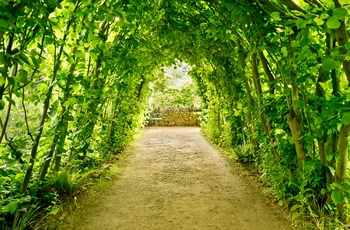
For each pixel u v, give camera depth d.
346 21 2.60
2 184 2.73
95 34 3.19
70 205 3.34
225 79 6.00
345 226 2.61
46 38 2.42
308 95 2.92
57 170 3.80
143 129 13.30
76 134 3.79
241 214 3.20
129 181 4.54
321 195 3.01
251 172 4.93
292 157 3.51
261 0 2.70
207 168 5.45
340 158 2.70
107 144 6.20
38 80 2.80
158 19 4.94
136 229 2.85
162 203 3.57
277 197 3.40
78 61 3.41
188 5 4.11
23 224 2.54
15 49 2.38
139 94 9.58
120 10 2.78
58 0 2.50
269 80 3.77
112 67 4.35
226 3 2.77
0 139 2.54
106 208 3.38
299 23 2.12
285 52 2.71
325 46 2.96
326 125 2.60
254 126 4.85
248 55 4.57
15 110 3.39
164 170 5.32
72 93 3.61
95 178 4.50
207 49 5.73
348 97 2.31
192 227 2.90
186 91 18.30
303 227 2.78
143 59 5.95
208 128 10.01
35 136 2.95
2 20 1.73
